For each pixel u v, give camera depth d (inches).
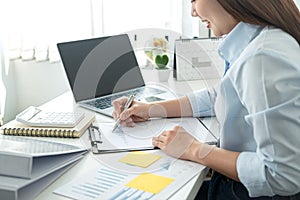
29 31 86.7
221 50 42.2
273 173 34.7
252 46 36.5
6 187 30.3
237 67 36.9
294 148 33.9
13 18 86.4
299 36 38.2
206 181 42.6
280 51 35.0
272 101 34.0
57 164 36.2
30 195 31.5
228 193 39.4
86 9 82.8
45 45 87.0
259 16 37.4
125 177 35.5
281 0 38.0
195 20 79.6
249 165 36.1
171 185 34.0
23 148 39.5
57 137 45.0
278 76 34.1
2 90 89.6
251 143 39.9
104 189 33.4
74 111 52.2
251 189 36.1
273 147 34.2
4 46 88.4
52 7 83.9
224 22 40.3
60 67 88.8
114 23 82.9
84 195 32.4
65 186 33.8
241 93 36.8
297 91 33.9
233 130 40.3
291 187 34.8
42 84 91.4
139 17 82.0
